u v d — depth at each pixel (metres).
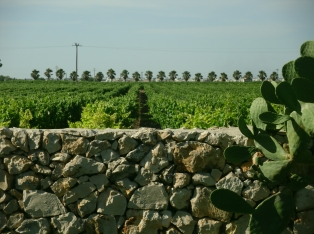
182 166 4.48
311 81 4.04
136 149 4.52
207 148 4.45
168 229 4.46
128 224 4.48
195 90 45.84
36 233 4.53
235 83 78.38
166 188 4.48
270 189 4.41
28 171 4.59
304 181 4.11
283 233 4.38
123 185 4.50
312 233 4.34
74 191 4.54
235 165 4.48
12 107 13.02
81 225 4.51
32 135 4.59
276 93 4.12
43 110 14.84
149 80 132.88
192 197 4.46
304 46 4.28
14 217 4.56
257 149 4.30
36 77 114.00
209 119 8.95
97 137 4.56
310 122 3.84
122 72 132.62
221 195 4.12
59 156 4.56
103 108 12.94
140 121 22.30
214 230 4.39
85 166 4.52
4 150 4.58
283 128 4.50
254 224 4.06
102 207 4.51
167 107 17.94
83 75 122.75
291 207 4.09
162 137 4.54
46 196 4.56
